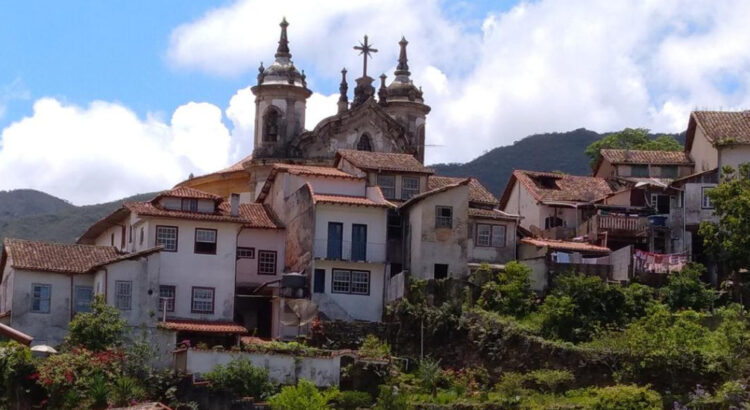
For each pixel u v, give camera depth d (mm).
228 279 74312
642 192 86188
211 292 73875
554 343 68438
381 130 95688
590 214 88188
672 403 63969
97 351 63969
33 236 134875
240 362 63375
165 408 57875
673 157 91938
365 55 98875
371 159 84438
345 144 94812
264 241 79938
